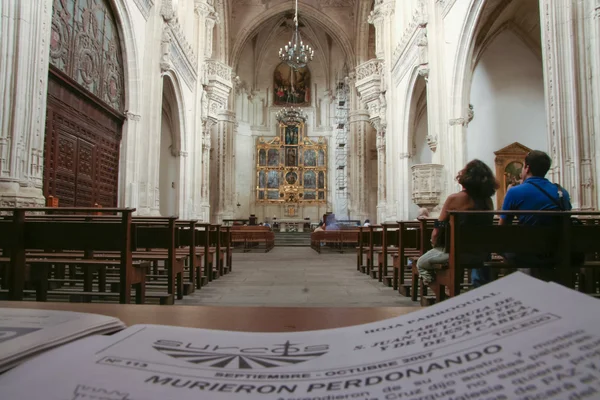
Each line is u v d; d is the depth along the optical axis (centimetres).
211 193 3083
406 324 87
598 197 704
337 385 64
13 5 750
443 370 63
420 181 1362
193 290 735
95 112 1237
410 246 764
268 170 3703
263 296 702
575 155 723
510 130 1477
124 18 1338
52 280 597
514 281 91
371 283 884
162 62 1531
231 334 92
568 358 58
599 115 706
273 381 66
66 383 63
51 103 1010
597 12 710
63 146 1069
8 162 733
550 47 768
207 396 60
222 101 2405
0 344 77
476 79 1492
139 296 522
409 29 1733
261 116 3797
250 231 1952
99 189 1269
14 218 430
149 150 1466
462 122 1338
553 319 71
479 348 68
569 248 378
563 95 746
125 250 445
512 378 57
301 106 3809
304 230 3403
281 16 3509
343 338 86
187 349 81
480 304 86
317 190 3675
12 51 746
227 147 3191
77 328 90
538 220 430
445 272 481
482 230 391
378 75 2236
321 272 1108
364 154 3103
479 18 1240
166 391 62
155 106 1488
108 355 75
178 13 1983
